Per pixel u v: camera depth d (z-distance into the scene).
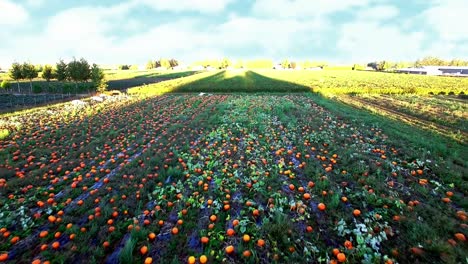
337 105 21.28
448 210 5.41
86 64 45.50
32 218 5.58
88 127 14.08
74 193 6.63
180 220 5.17
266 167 7.91
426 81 52.47
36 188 6.97
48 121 15.96
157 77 82.19
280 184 6.76
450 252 4.07
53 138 12.13
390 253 4.26
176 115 17.36
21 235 5.05
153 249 4.58
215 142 10.57
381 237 4.57
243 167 8.02
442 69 101.94
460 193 6.18
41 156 9.64
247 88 39.16
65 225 5.33
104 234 4.98
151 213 5.59
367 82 50.28
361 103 23.09
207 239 4.60
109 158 9.48
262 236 4.69
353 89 34.44
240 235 4.81
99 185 7.24
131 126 14.26
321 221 5.18
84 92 42.91
